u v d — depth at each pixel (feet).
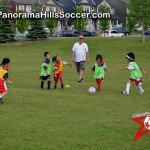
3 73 29.04
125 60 84.12
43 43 136.67
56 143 18.30
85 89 38.52
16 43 136.77
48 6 233.55
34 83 43.96
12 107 27.43
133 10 118.62
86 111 25.96
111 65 72.64
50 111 25.90
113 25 262.88
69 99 31.32
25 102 29.60
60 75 38.42
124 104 28.89
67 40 140.46
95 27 252.62
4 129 20.79
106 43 121.60
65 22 239.09
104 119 23.40
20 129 20.81
